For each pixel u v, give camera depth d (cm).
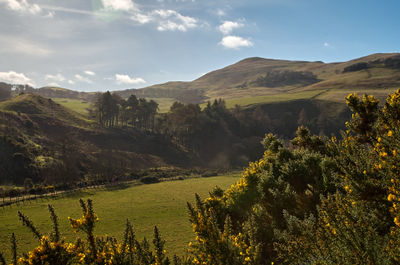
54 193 6619
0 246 3194
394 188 502
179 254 2955
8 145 8388
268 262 1037
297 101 18075
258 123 15362
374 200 594
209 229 767
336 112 15850
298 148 2242
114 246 783
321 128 14412
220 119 15300
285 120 16038
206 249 765
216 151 13012
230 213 1816
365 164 649
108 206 5509
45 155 8894
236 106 16712
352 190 641
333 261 581
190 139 13712
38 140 10100
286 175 1753
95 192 6856
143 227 4150
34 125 11231
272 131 15012
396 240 509
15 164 7794
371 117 974
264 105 18038
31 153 8594
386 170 552
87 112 16912
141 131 14250
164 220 4538
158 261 803
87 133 12150
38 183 7444
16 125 10425
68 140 10244
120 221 4481
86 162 9519
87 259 687
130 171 9531
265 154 2512
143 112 14600
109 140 12194
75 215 4731
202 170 10612
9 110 11850
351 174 654
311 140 2133
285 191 1511
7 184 7044
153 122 15325
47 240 644
